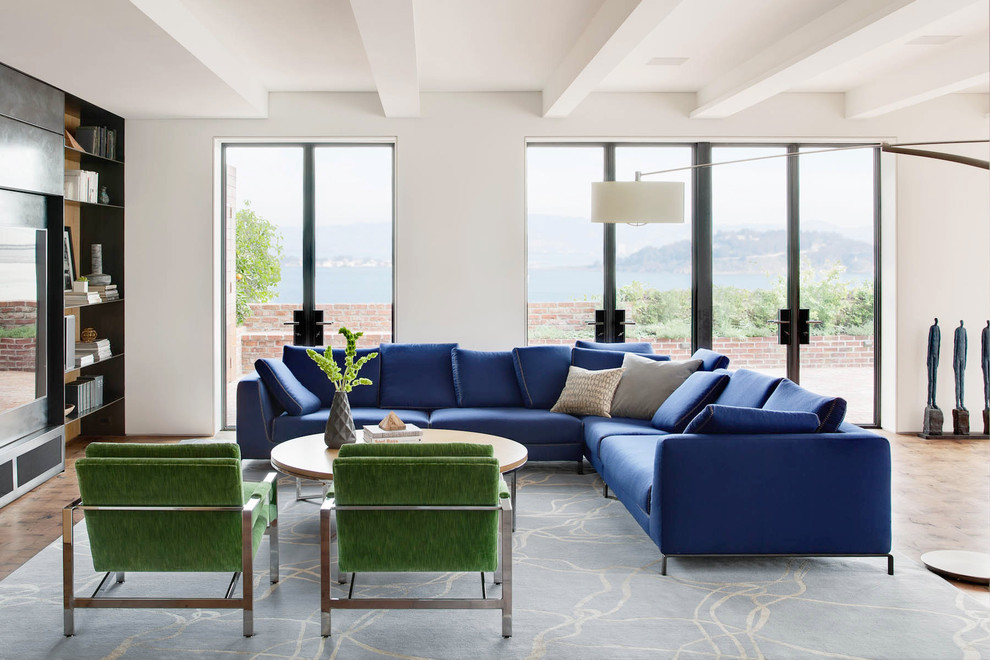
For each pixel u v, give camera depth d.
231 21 4.91
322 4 4.61
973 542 4.16
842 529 3.68
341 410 4.39
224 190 7.05
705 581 3.60
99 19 4.06
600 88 6.82
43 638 2.98
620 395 5.67
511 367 6.20
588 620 3.17
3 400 4.77
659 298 7.29
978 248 7.05
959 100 7.03
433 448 3.03
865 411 7.34
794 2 4.61
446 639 3.00
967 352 7.03
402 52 4.79
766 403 4.37
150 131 6.75
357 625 3.11
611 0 4.46
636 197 5.32
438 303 6.96
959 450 6.42
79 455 6.09
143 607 2.98
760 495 3.65
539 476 5.65
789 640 2.99
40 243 5.23
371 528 2.94
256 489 3.37
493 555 3.01
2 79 4.75
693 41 5.40
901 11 4.07
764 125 7.03
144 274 6.79
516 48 5.57
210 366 6.83
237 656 2.84
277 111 6.80
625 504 4.32
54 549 4.00
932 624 3.14
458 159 6.91
